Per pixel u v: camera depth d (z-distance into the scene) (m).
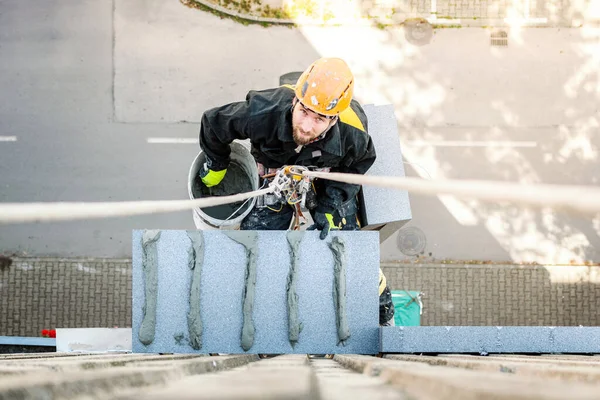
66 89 11.30
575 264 11.21
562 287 11.17
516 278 11.17
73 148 11.25
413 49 11.36
